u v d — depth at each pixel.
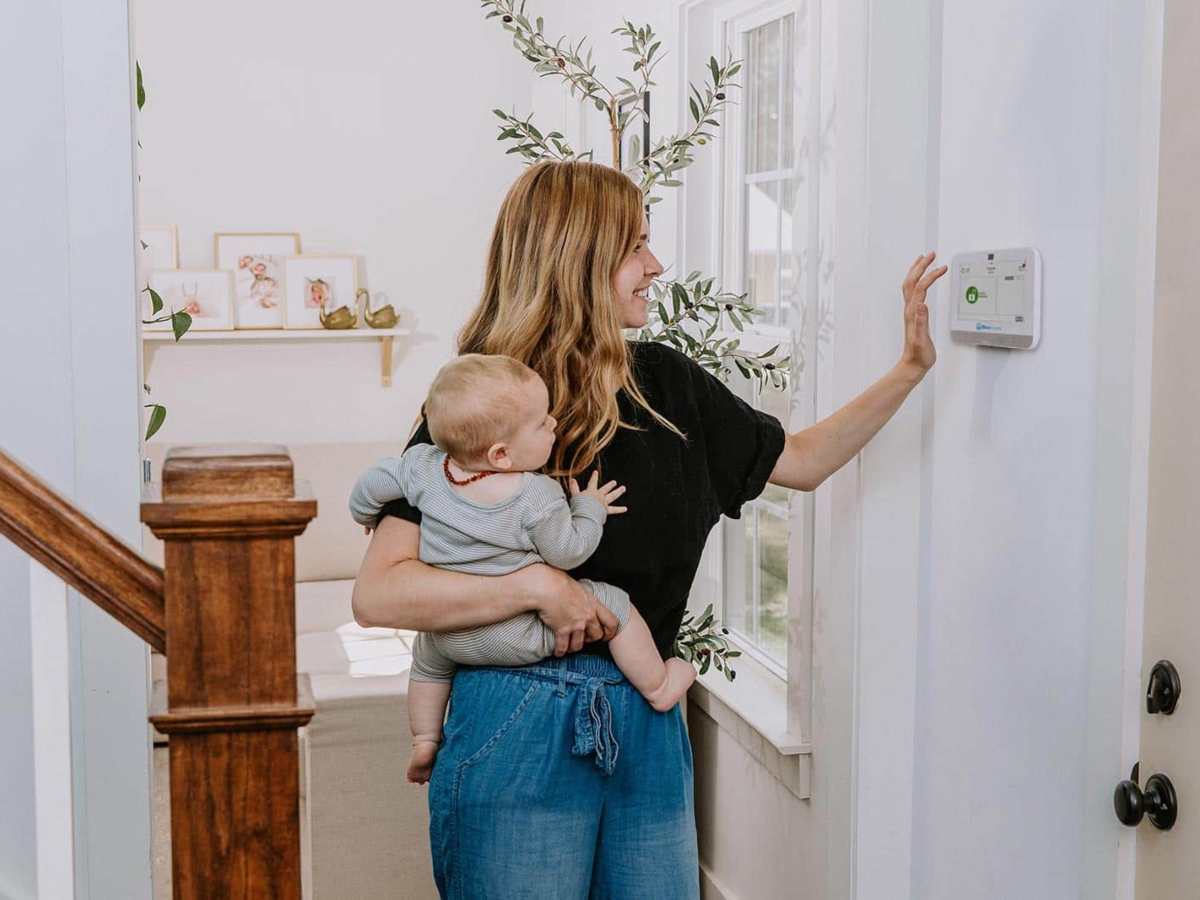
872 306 2.10
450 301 5.14
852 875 2.21
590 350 1.68
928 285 1.89
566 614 1.58
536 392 1.59
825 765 2.40
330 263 4.92
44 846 1.04
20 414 1.80
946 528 2.04
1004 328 1.82
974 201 1.93
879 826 2.18
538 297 1.69
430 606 1.59
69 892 1.05
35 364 1.80
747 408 1.82
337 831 2.96
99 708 1.82
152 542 4.30
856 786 2.18
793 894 2.61
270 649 1.06
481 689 1.65
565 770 1.62
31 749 1.85
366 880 2.98
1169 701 1.52
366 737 2.95
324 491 4.73
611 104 2.63
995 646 1.90
